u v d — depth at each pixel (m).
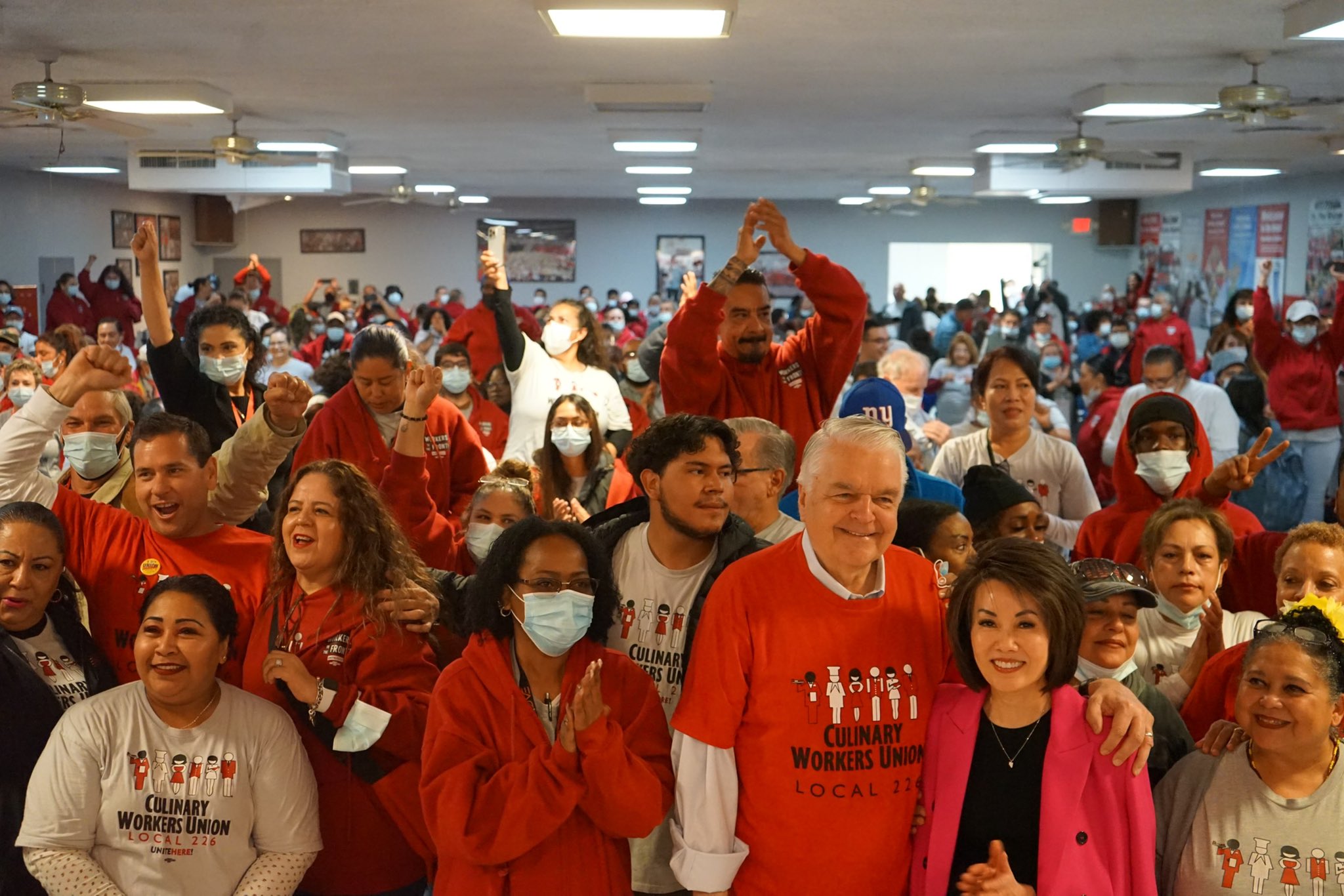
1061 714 2.01
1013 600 1.96
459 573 3.59
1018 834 2.01
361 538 2.51
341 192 11.79
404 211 21.39
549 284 21.75
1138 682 2.38
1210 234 17.38
